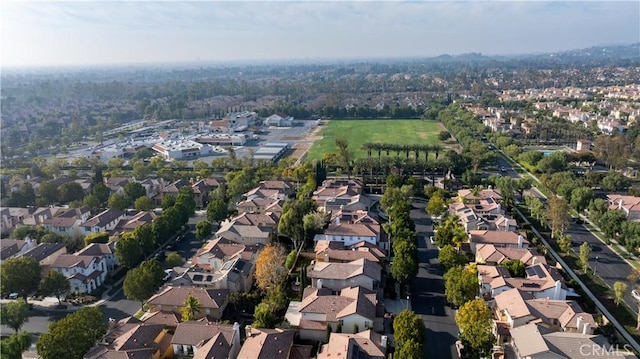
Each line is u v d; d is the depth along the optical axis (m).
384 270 150.12
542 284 129.00
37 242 177.50
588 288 140.00
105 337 111.38
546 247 169.00
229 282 136.12
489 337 103.88
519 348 100.94
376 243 168.00
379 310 118.81
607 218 176.00
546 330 105.56
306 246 173.12
